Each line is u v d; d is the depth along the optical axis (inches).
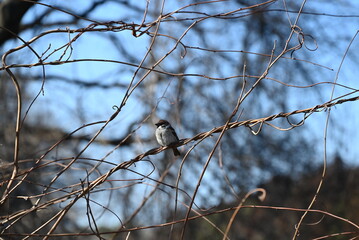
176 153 394.9
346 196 711.1
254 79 668.7
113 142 585.6
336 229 714.8
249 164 655.8
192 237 588.4
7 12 517.7
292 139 677.9
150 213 532.4
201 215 226.1
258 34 682.2
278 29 679.7
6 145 413.4
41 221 315.6
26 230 309.4
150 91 550.3
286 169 685.3
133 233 516.4
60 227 455.5
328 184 711.1
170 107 557.6
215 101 645.9
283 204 697.6
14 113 515.5
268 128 673.0
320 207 715.4
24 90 545.0
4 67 231.6
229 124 239.9
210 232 623.2
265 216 684.1
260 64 673.6
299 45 245.3
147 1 257.1
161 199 532.4
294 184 701.9
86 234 217.9
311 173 716.7
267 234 682.8
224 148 643.5
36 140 568.4
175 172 567.5
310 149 682.8
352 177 697.0
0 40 532.7
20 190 342.3
